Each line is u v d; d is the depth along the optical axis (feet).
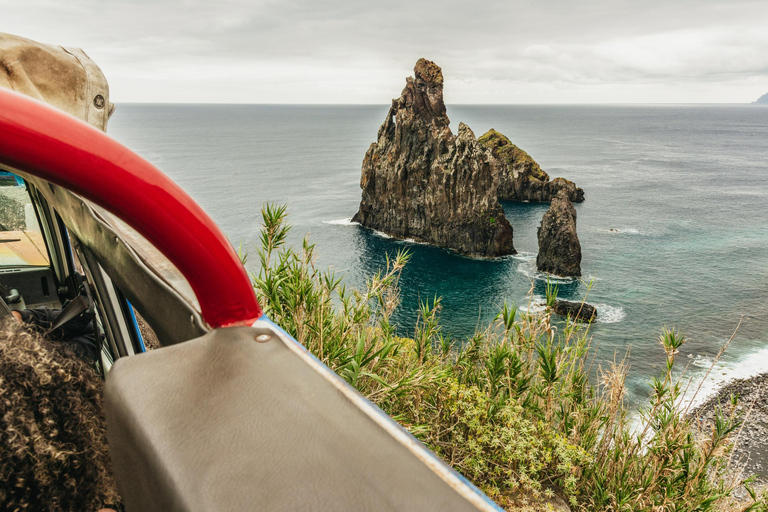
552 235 204.23
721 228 281.95
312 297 12.41
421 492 1.75
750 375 122.31
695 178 471.21
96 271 5.45
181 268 2.82
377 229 278.05
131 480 2.20
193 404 2.18
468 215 235.81
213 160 652.07
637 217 306.55
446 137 245.04
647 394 100.37
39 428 2.55
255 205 337.72
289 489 1.78
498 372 15.11
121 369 2.42
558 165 549.13
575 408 16.55
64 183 2.21
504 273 209.46
